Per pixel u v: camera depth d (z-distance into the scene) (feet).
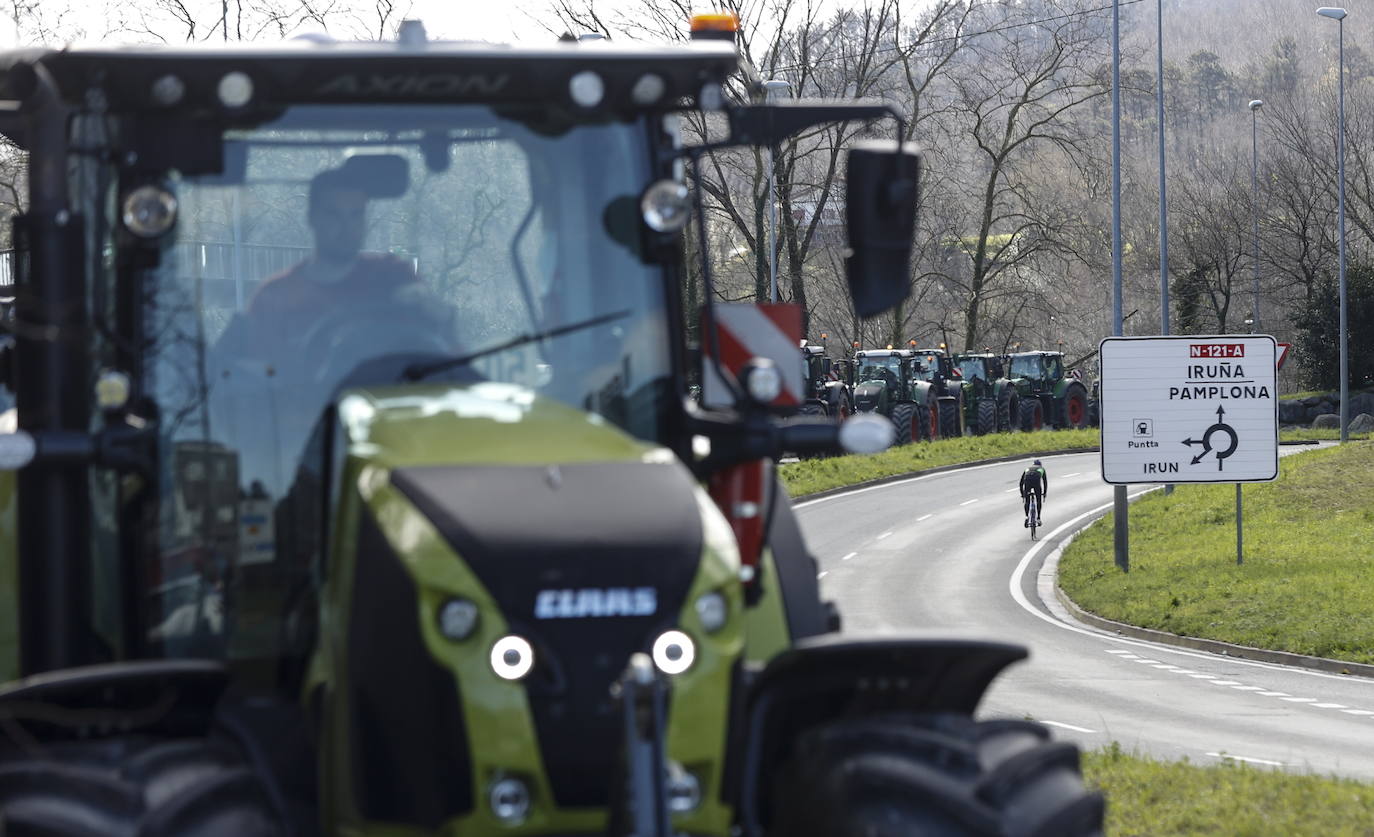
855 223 41.22
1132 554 347.56
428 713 33.50
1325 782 91.86
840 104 44.01
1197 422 284.61
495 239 44.93
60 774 33.88
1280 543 337.52
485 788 33.32
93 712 36.73
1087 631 265.13
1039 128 640.99
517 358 44.16
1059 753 36.27
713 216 546.26
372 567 34.86
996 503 455.22
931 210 648.79
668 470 37.11
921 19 546.26
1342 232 533.14
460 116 44.62
